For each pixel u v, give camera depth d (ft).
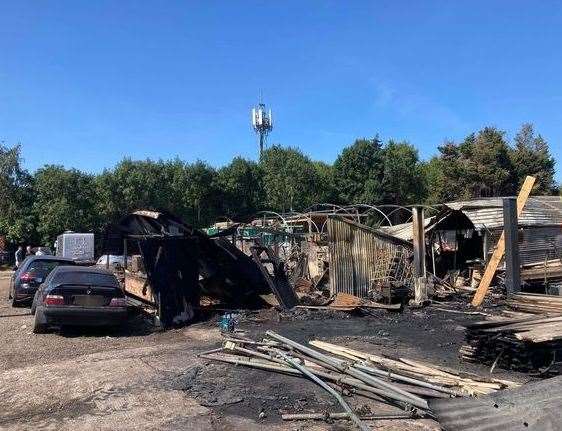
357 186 175.73
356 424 19.85
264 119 259.80
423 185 184.85
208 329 41.11
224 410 21.65
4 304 58.08
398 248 62.03
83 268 41.45
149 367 28.04
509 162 183.73
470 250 75.15
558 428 16.74
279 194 175.73
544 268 64.95
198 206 172.24
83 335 39.06
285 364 27.35
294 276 68.95
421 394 22.30
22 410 21.91
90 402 22.72
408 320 45.65
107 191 162.71
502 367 28.22
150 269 43.65
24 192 167.22
